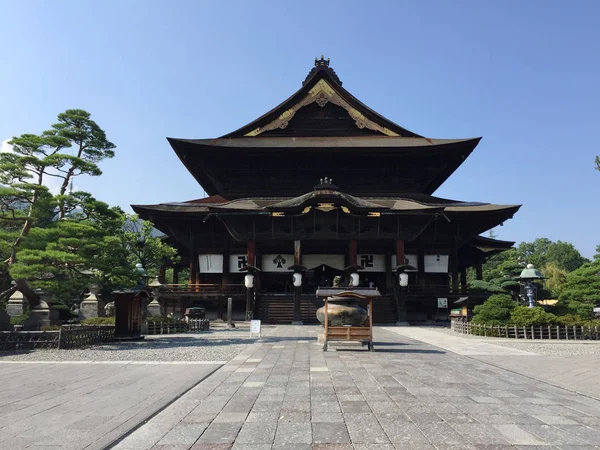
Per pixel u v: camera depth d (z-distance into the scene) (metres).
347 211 41.97
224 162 52.66
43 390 11.33
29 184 23.47
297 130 55.41
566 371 14.16
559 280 70.62
